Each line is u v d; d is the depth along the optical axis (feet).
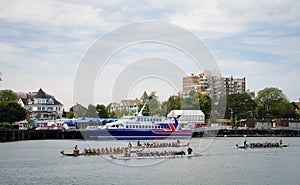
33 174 199.82
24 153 289.74
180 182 181.16
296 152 311.47
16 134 442.09
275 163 243.60
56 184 176.55
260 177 195.62
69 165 226.79
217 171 209.77
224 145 375.04
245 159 261.03
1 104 509.35
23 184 177.58
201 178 190.49
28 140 444.96
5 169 214.69
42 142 405.39
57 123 560.20
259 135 580.30
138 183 177.88
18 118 517.14
